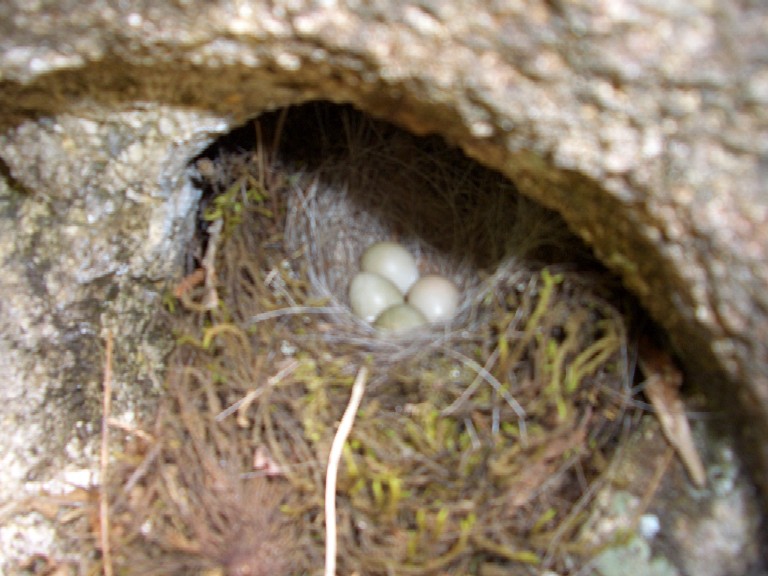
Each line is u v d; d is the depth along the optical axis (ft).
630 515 0.68
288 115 0.80
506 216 0.85
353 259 0.92
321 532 0.69
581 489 0.70
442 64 0.55
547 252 0.77
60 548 0.69
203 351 0.74
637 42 0.50
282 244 0.82
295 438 0.71
